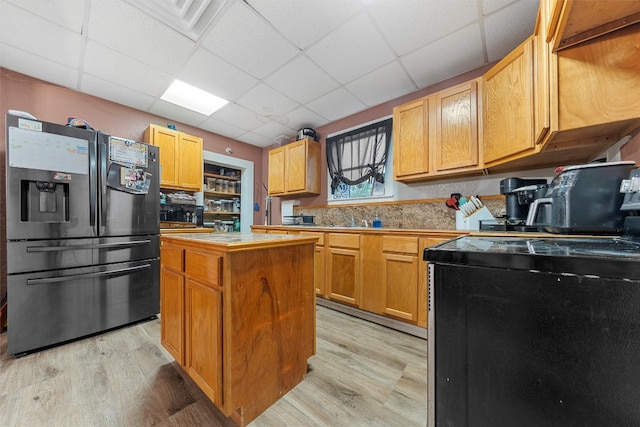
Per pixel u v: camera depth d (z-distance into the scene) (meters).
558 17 1.08
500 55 2.15
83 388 1.34
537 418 0.57
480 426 0.64
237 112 3.26
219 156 4.01
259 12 1.74
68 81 2.54
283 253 1.32
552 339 0.56
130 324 2.20
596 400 0.52
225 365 1.06
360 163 3.18
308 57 2.20
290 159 3.63
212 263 1.11
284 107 3.13
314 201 3.73
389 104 2.98
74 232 1.92
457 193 2.44
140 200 2.28
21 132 1.73
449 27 1.85
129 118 3.09
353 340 1.91
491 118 1.90
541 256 0.58
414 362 1.62
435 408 0.69
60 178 1.86
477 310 0.65
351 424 1.13
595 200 1.19
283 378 1.31
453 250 0.69
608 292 0.51
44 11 1.71
